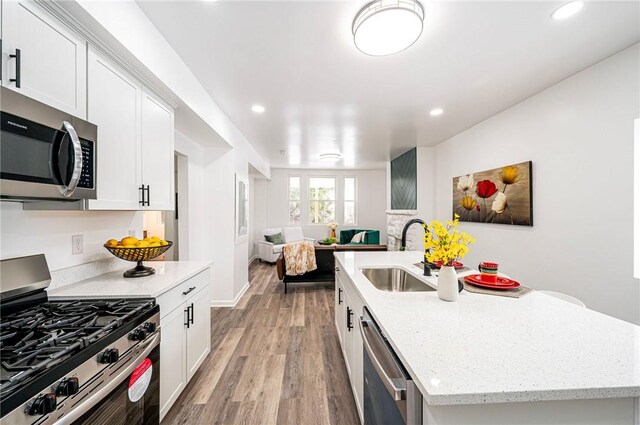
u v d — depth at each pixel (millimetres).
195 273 2016
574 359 826
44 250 1453
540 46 1919
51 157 1082
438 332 1007
